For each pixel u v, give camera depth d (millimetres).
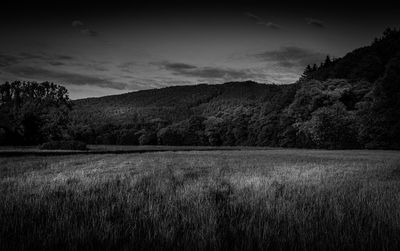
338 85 75250
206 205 7113
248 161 28172
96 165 21812
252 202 7559
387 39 97500
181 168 19984
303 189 10000
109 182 11812
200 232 4945
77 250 4270
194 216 6078
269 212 6477
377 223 5812
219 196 9000
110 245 4391
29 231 5082
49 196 8367
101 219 5758
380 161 27156
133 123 142125
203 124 118938
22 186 10430
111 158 31812
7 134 75375
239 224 5543
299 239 4773
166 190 9750
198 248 4297
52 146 56156
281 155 40250
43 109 81500
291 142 86375
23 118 77062
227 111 135750
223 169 19453
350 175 15195
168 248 4367
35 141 78750
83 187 10383
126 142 126062
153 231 5223
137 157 34375
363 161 27359
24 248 4250
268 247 4434
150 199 8164
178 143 118750
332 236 4883
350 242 4672
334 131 66250
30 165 20984
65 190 9734
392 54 86938
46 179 12492
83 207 6945
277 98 102438
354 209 6895
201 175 15477
